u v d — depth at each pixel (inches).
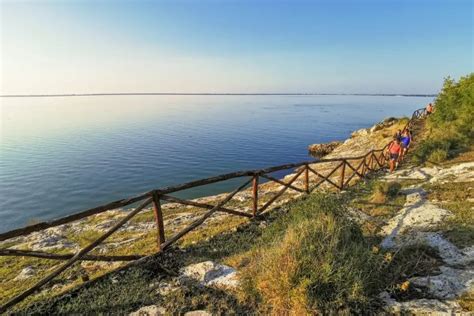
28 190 1120.2
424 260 237.9
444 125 902.4
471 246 253.4
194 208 560.4
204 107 7519.7
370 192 464.8
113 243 376.8
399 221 328.8
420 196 409.1
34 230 192.1
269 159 1689.2
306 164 432.8
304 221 249.8
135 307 199.2
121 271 238.7
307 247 209.9
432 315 177.0
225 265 246.5
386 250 258.2
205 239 306.3
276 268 201.8
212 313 191.2
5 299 238.7
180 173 1365.7
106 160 1610.5
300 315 181.6
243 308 195.5
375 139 1358.3
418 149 730.8
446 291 197.5
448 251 249.4
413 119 1457.9
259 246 268.2
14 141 2265.0
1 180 1239.5
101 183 1206.9
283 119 4227.4
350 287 191.3
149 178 1280.8
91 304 201.6
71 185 1179.9
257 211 365.1
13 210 938.7
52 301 205.9
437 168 566.6
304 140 2404.0
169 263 253.8
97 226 475.2
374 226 323.3
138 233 418.0
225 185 1106.7
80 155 1743.4
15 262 340.5
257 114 5177.2
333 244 214.4
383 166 712.4
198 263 249.8
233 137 2507.4
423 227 303.7
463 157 601.6
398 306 186.5
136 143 2175.2
